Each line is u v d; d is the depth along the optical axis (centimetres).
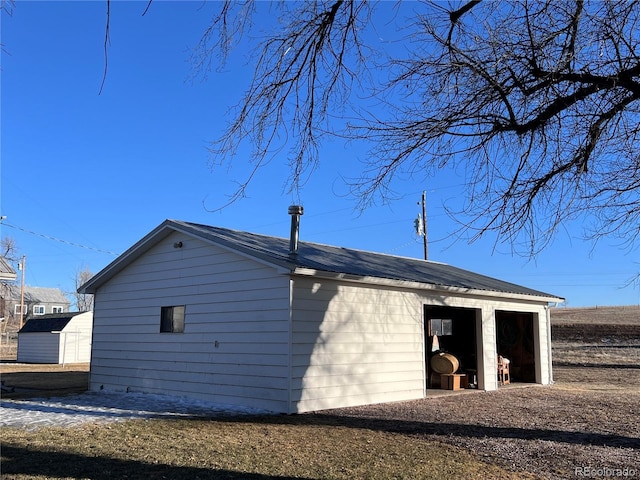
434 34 657
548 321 1767
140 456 657
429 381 1549
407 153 711
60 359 3053
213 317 1177
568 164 686
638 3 611
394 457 677
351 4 604
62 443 718
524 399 1273
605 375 2031
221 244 1155
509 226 722
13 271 1573
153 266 1359
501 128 670
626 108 666
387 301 1230
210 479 570
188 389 1210
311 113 654
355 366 1134
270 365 1042
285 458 662
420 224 3028
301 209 1165
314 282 1076
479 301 1495
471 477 598
